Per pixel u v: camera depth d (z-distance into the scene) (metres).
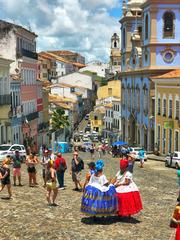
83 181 26.52
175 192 23.84
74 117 121.12
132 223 15.94
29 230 14.81
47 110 88.62
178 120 52.62
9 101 52.31
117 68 171.38
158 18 63.38
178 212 11.56
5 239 13.77
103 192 15.32
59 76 151.12
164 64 63.97
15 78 58.06
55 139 91.62
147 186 26.11
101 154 61.12
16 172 24.59
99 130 120.50
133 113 73.69
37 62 76.56
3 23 60.59
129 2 78.25
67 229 14.98
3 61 50.34
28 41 70.81
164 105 57.22
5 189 22.97
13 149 39.41
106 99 119.50
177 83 52.66
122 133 83.56
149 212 18.03
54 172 18.95
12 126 55.91
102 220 16.16
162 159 51.56
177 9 63.19
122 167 15.94
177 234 11.55
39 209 18.05
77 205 18.97
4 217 16.56
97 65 181.75
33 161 24.30
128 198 15.86
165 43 63.38
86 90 146.62
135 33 73.88
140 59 69.88
